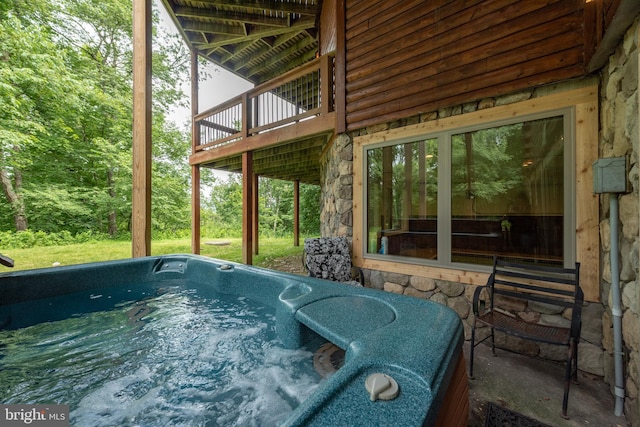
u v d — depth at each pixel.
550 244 2.31
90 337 2.01
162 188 11.88
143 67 3.18
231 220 16.98
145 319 2.28
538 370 1.99
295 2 5.21
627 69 1.54
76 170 9.89
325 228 4.67
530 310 2.27
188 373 1.60
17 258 6.06
